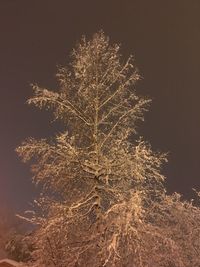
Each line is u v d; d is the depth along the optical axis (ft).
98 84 44.47
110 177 42.83
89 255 42.27
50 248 42.01
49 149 42.57
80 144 44.65
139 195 39.55
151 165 42.22
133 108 43.98
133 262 41.60
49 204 43.88
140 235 40.04
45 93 43.32
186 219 47.01
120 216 38.60
